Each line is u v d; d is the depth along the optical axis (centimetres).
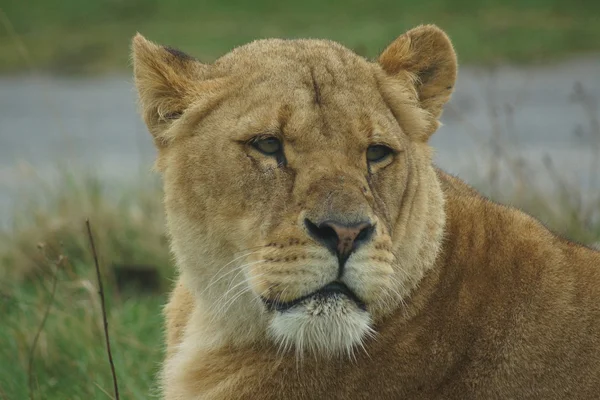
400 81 1173
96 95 4625
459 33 4981
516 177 2147
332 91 1108
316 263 1032
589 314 1115
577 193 2119
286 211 1062
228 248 1104
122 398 1440
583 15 5238
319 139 1082
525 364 1095
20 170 2545
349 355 1089
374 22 5372
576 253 1164
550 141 3256
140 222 2111
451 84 1220
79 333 1594
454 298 1112
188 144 1126
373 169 1102
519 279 1120
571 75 4391
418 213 1122
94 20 5784
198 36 5288
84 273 1788
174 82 1148
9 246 2091
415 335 1098
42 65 5178
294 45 1165
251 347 1127
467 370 1098
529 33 4956
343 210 1033
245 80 1124
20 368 1534
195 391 1148
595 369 1098
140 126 3888
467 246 1134
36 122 4066
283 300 1048
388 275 1052
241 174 1086
